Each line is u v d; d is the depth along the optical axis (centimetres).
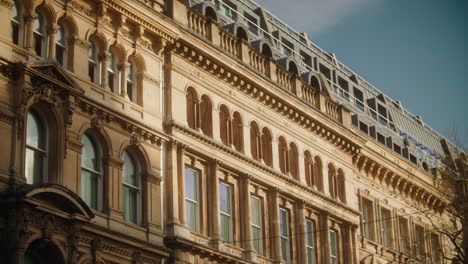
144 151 4016
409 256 5706
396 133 7056
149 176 4012
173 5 4378
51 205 3419
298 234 4997
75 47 3778
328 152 5453
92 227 3597
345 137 5578
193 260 4141
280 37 5831
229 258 4350
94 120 3775
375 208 5978
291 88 5206
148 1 4244
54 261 3441
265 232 4731
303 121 5222
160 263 3947
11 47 3478
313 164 5275
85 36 3844
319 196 5222
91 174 3772
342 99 6369
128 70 4088
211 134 4466
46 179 3531
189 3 4684
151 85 4156
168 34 4247
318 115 5309
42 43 3666
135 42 4109
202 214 4325
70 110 3631
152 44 4216
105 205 3772
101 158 3822
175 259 4028
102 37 3928
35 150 3534
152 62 4194
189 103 4406
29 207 3303
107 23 3981
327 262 5184
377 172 6038
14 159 3375
